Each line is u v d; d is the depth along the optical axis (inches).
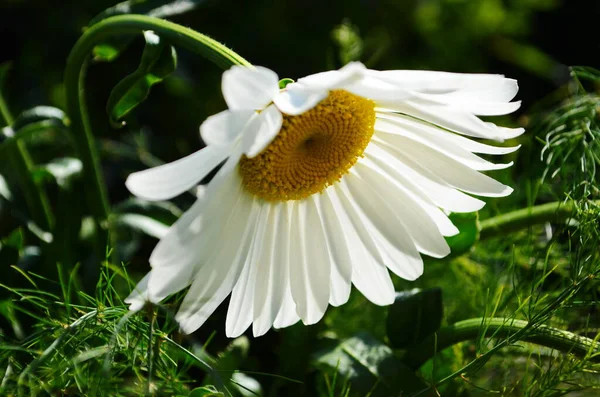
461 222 12.6
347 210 12.3
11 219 13.9
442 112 11.4
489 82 11.2
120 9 12.4
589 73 13.3
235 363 12.6
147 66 11.8
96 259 13.3
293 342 13.1
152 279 10.8
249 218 12.0
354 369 12.2
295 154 11.9
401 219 12.2
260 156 11.8
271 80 10.4
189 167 10.4
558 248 12.9
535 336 11.7
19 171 13.3
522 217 12.9
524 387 11.8
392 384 12.1
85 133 12.7
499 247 13.4
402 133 12.1
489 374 12.6
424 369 12.6
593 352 11.6
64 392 11.0
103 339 11.6
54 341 11.1
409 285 13.7
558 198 12.9
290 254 12.1
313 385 13.1
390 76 11.1
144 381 11.0
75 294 12.9
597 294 12.8
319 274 12.1
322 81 10.7
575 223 12.5
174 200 14.9
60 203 13.3
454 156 11.9
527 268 13.0
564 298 11.6
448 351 12.5
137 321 11.1
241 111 10.5
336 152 12.0
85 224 14.1
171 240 10.5
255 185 11.9
